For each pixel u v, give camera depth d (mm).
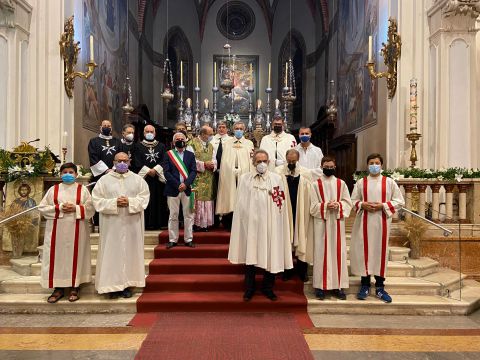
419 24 8633
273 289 5730
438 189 7148
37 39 8461
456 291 5867
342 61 14156
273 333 4551
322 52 17125
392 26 8930
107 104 12148
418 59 8617
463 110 8180
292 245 5781
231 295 5492
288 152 5703
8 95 7797
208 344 4242
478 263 6805
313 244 5504
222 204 7035
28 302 5246
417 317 5203
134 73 15453
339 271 5324
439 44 8219
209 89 21266
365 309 5289
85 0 10188
